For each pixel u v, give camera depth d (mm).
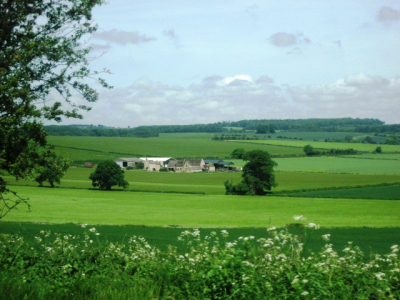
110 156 184500
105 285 8227
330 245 9344
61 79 15422
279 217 61750
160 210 70000
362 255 9414
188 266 8633
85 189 102188
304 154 197875
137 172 155500
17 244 11211
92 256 9953
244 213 66750
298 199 85250
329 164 164125
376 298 7484
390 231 46500
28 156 13680
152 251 10367
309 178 123625
